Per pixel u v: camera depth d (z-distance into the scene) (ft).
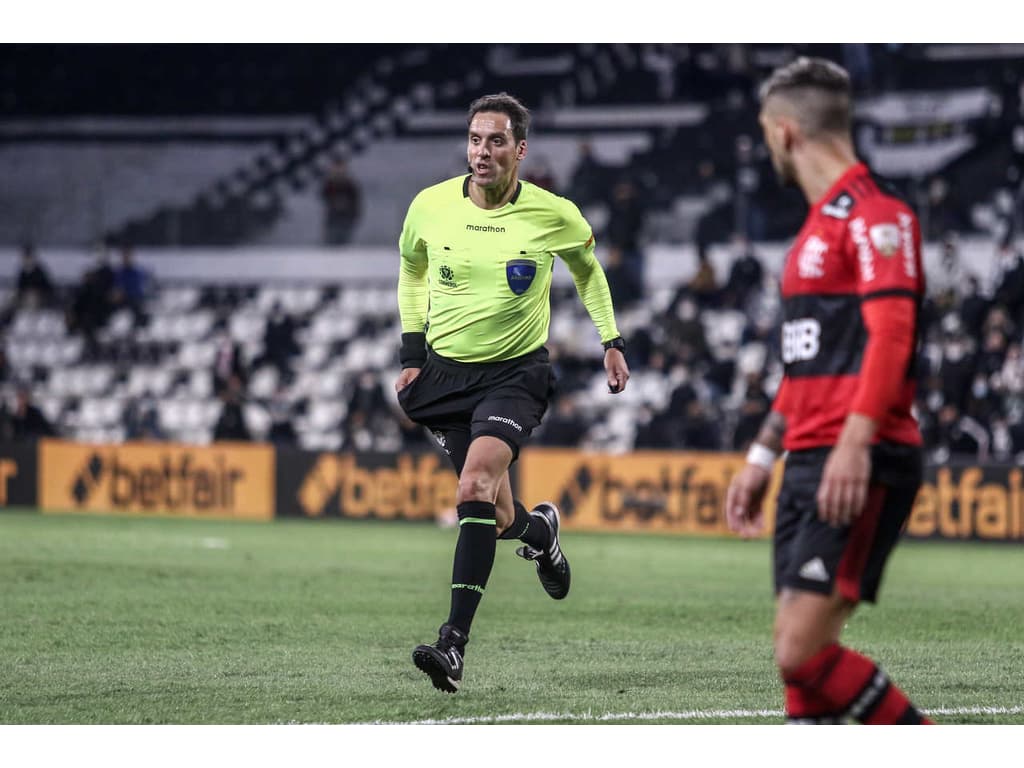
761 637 74.64
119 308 243.81
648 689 58.08
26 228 263.49
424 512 168.96
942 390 172.86
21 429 207.62
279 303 241.76
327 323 241.55
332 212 248.32
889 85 238.07
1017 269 193.47
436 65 270.26
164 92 272.72
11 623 75.31
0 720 50.98
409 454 170.19
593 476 165.48
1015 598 95.66
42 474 183.11
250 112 272.31
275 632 73.67
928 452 169.07
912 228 37.19
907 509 38.73
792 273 39.58
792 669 37.73
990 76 233.76
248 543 133.80
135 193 267.80
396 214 249.55
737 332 214.48
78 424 232.53
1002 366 175.73
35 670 61.16
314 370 233.14
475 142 58.34
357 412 193.98
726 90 250.98
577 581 104.63
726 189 240.32
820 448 38.50
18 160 269.23
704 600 92.73
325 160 268.21
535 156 245.04
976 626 79.82
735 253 228.22
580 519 165.78
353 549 129.29
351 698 55.47
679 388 181.98
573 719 51.72
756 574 111.75
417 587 97.35
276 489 175.42
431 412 62.44
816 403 38.65
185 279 250.57
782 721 51.60
